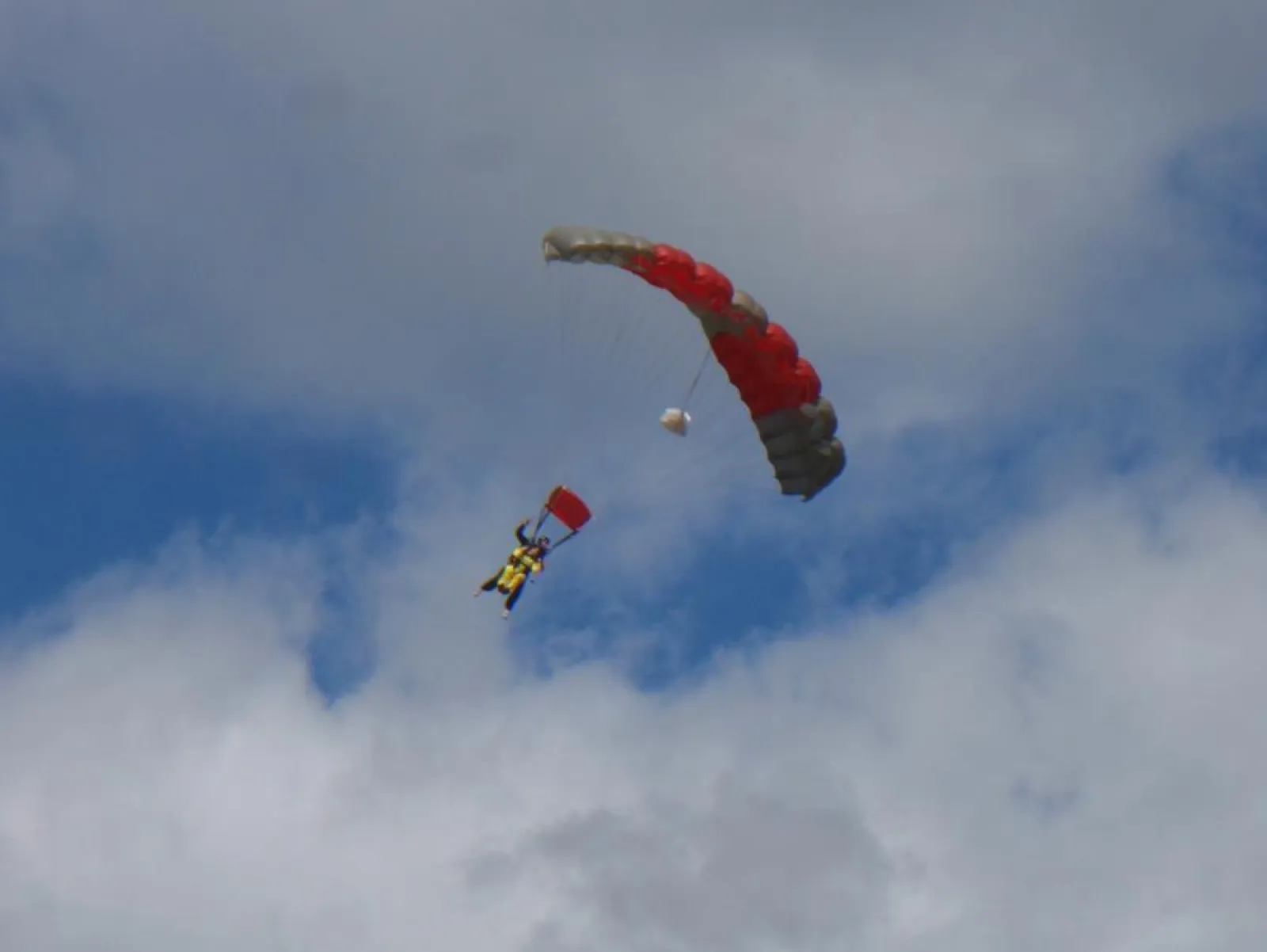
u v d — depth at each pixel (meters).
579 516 59.44
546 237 57.03
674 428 58.84
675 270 56.56
